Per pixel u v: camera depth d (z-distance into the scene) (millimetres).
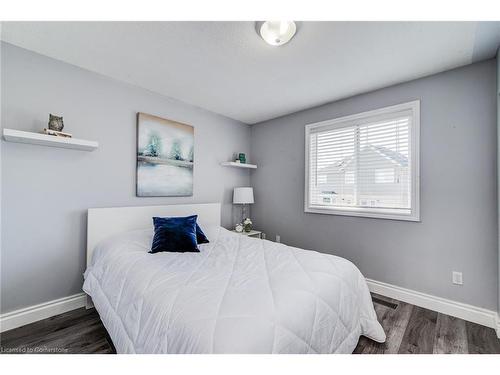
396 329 1854
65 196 2092
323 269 1582
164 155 2773
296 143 3334
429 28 1581
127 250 1900
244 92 2672
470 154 2021
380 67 2094
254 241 2361
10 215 1830
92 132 2242
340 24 1548
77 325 1876
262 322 992
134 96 2531
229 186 3621
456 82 2088
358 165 2744
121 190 2447
